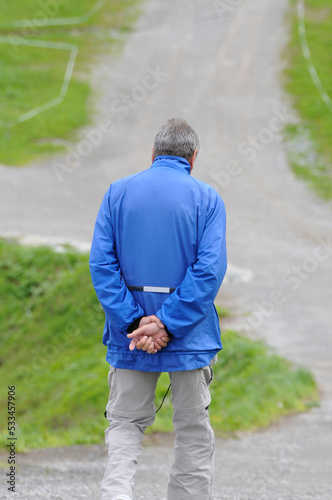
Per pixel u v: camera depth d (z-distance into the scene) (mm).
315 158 53688
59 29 80125
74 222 40031
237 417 15938
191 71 71188
